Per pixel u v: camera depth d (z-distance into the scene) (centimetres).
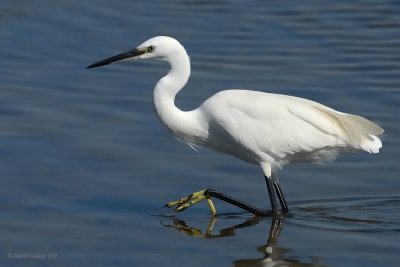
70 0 2306
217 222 1288
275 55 2016
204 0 2380
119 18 2203
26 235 1198
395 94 1797
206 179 1429
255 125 1305
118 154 1493
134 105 1706
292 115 1305
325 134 1302
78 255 1144
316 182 1436
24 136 1544
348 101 1766
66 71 1869
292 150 1310
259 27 2195
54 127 1590
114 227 1238
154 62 1941
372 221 1285
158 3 2336
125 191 1365
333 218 1298
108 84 1808
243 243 1204
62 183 1375
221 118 1320
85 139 1545
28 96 1728
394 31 2191
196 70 1908
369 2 2408
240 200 1346
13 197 1320
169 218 1284
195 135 1363
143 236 1214
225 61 1969
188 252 1166
